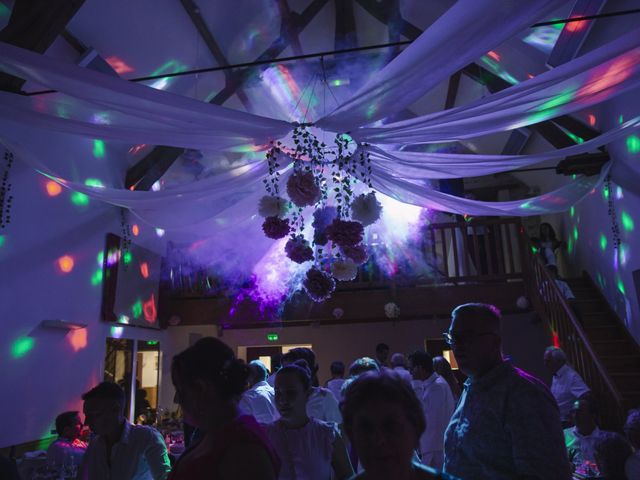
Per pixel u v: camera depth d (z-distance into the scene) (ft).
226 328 31.27
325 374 30.09
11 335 17.01
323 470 7.01
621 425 16.14
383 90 11.43
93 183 21.80
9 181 17.29
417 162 15.74
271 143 14.20
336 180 14.46
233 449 4.31
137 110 12.07
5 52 10.27
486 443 5.46
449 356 29.76
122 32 19.42
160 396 27.81
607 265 24.77
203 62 23.72
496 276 26.66
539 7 9.30
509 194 36.04
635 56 11.02
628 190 21.43
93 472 7.57
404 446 3.34
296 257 13.75
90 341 21.40
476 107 12.32
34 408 17.79
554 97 12.13
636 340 22.26
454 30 9.69
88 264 21.53
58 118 12.66
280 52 25.34
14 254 17.39
